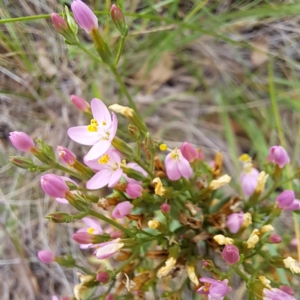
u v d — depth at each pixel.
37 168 0.08
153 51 0.14
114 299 0.09
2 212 0.13
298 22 0.14
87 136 0.08
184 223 0.09
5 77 0.13
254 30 0.14
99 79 0.14
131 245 0.08
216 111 0.14
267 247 0.10
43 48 0.13
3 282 0.13
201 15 0.13
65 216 0.08
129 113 0.09
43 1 0.13
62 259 0.09
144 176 0.09
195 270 0.09
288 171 0.12
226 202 0.09
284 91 0.14
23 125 0.13
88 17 0.08
